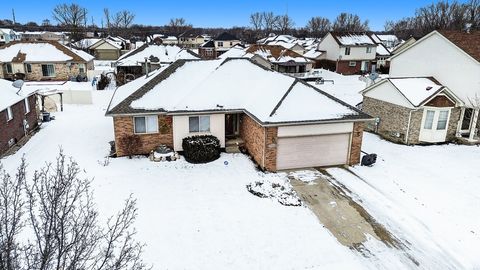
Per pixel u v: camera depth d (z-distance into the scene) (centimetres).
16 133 2083
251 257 1080
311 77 4803
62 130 2364
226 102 1920
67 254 606
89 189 1455
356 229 1238
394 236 1201
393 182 1609
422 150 2062
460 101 2147
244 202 1404
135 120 1820
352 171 1734
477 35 2250
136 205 1359
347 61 5703
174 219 1273
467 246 1149
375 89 2419
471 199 1455
